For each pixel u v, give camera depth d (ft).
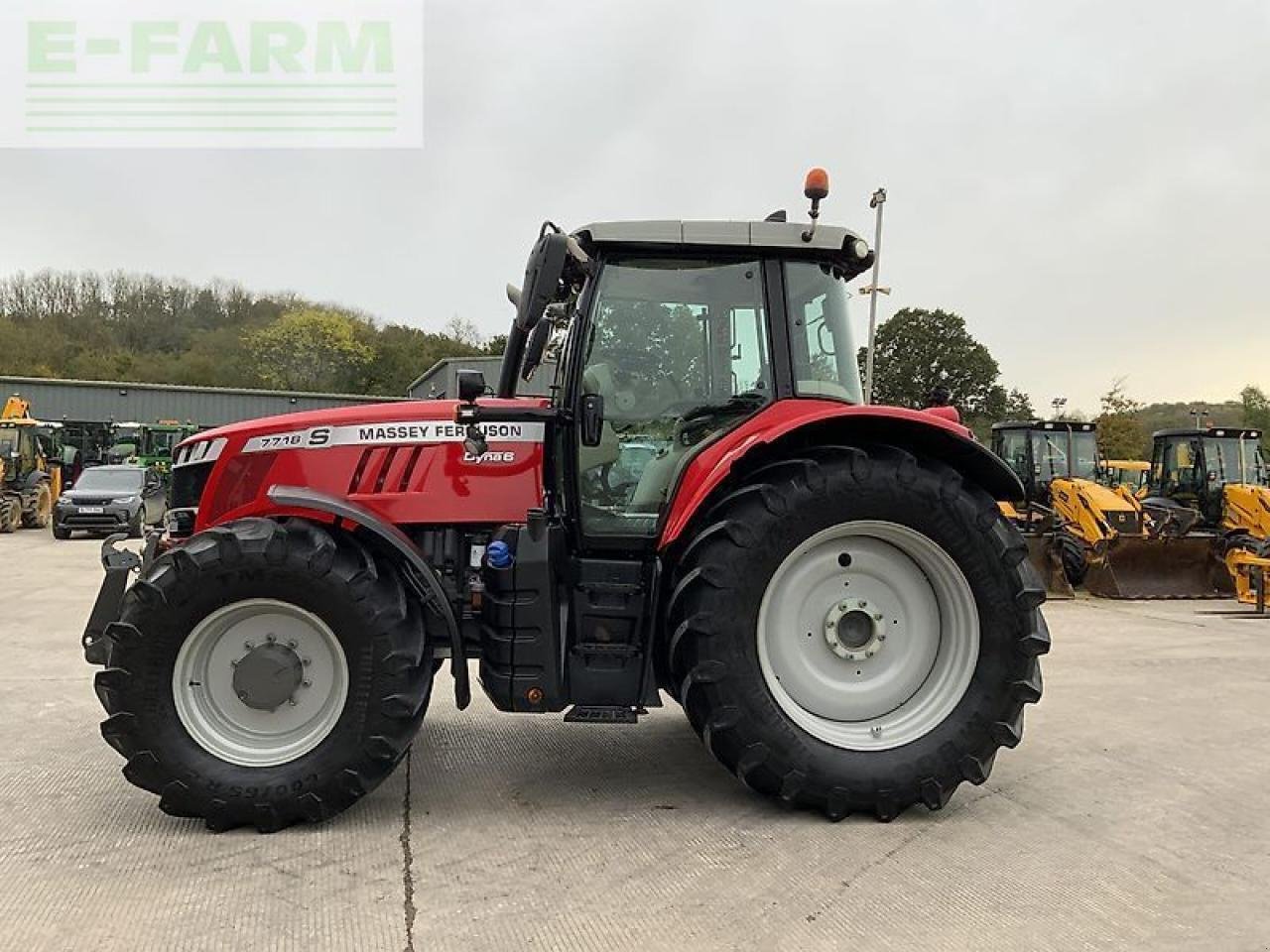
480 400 13.34
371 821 11.16
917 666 11.78
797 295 12.55
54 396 120.67
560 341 13.25
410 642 11.03
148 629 10.69
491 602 11.54
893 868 9.93
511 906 8.94
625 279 12.44
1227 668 21.39
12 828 10.85
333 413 13.08
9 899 8.99
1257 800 12.20
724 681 11.05
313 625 11.10
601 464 12.28
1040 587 11.55
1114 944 8.33
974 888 9.46
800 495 11.22
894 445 11.80
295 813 10.73
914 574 11.84
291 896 9.09
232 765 10.80
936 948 8.23
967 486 11.66
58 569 40.68
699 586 11.13
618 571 11.94
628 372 12.37
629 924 8.61
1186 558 36.22
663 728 15.55
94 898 9.02
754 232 12.34
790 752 11.10
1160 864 10.11
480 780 12.74
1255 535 41.78
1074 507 39.47
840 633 11.75
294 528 11.06
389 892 9.20
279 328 187.93
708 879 9.60
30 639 23.70
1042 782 12.88
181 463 13.82
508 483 12.76
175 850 10.23
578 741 14.75
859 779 11.12
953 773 11.30
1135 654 23.34
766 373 12.42
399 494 12.67
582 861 10.02
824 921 8.71
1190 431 46.06
